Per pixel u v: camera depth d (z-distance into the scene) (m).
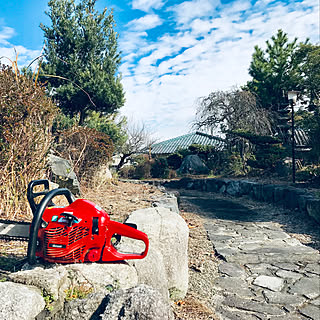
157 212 4.28
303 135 18.94
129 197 8.09
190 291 4.09
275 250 5.99
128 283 2.30
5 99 4.41
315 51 16.77
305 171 12.78
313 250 5.96
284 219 8.80
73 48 13.95
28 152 4.59
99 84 13.48
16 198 4.30
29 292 1.76
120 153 21.66
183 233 3.87
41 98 5.02
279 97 22.33
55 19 14.09
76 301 1.99
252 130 17.58
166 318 1.85
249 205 11.52
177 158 23.70
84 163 8.88
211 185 16.44
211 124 19.12
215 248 6.12
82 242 2.24
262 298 4.01
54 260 2.17
